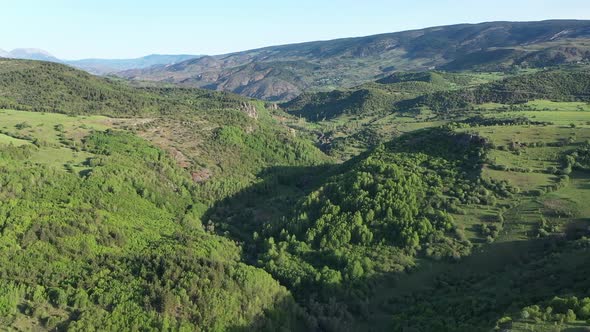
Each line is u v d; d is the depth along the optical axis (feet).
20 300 293.84
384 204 445.37
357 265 385.91
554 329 215.51
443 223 413.80
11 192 396.57
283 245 451.53
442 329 293.84
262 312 334.85
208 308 315.17
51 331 280.51
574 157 463.83
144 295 314.76
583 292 263.49
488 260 371.76
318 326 348.38
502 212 416.26
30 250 331.16
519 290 309.42
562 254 333.83
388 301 362.12
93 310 297.12
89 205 420.77
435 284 366.84
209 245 419.74
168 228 457.27
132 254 364.17
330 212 467.52
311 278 393.70
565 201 404.36
